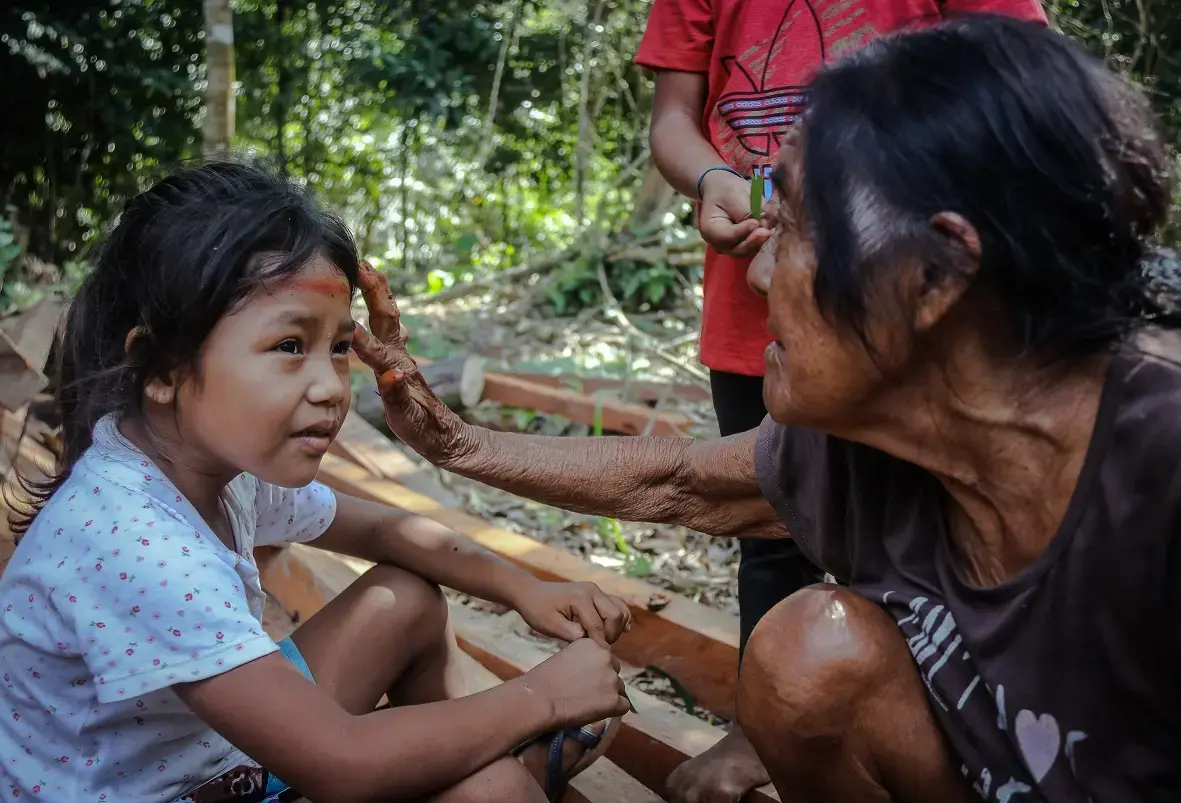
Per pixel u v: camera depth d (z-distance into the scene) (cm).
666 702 254
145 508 151
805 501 163
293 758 145
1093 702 126
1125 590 118
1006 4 197
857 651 143
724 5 215
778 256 127
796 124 128
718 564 357
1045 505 125
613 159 969
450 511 315
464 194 1012
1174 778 128
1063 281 114
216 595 147
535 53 963
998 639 131
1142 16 535
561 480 185
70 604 147
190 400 153
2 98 863
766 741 152
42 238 877
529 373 509
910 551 145
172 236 149
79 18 872
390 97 980
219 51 673
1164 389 115
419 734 150
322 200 170
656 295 649
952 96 113
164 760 158
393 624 185
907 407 128
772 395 133
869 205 115
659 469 185
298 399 151
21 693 155
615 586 261
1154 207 117
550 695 165
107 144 901
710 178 206
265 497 186
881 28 201
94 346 160
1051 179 111
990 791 140
